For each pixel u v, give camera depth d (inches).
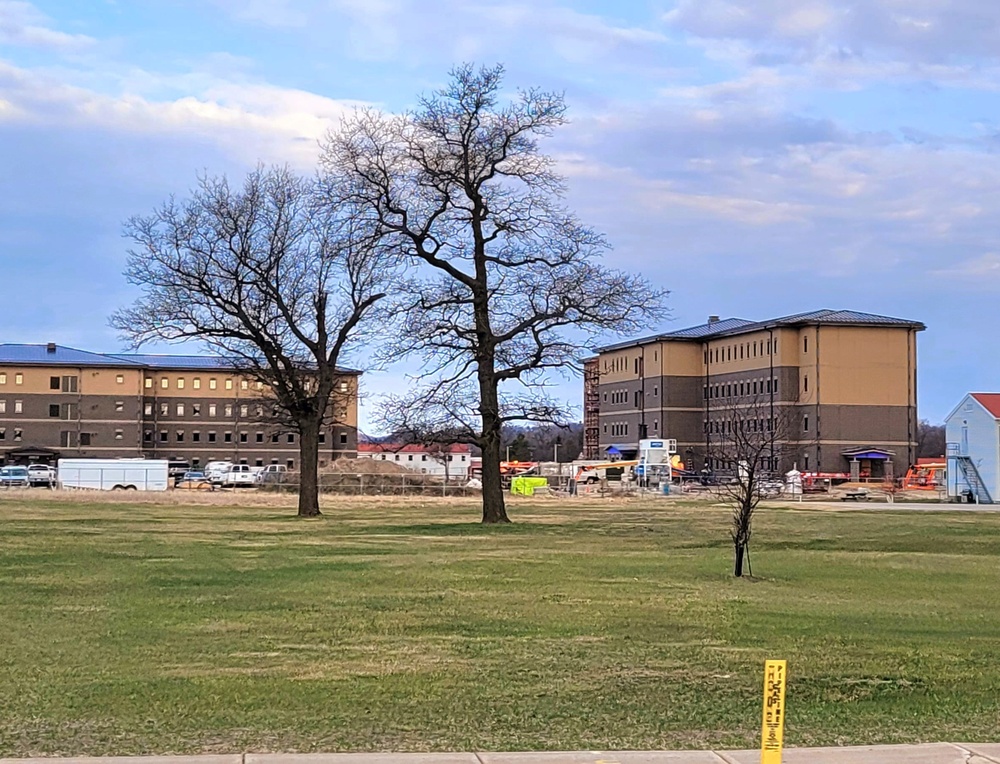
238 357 2237.9
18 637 646.5
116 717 439.5
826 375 4274.1
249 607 780.6
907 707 477.7
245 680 519.5
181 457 5270.7
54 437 5002.5
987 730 434.6
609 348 5521.7
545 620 726.5
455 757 374.0
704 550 1325.0
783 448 3759.8
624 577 1002.1
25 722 429.4
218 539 1419.8
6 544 1286.9
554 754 380.2
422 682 518.0
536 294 1781.5
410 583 935.0
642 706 470.6
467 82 1803.6
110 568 1035.3
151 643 627.8
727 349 4778.5
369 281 2097.7
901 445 4303.6
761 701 482.9
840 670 559.2
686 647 624.7
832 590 936.3
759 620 737.0
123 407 5088.6
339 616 739.4
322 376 2078.0
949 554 1312.7
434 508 2388.0
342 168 2074.3
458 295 1793.8
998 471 3253.0
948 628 720.3
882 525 1855.3
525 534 1576.0
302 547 1305.4
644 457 4249.5
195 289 2042.3
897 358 4320.9
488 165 1804.9
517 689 504.1
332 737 409.1
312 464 2047.2
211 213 2054.6
